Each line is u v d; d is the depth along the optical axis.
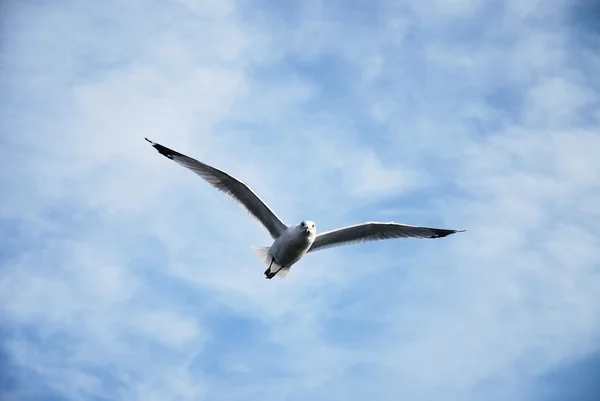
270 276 16.00
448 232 16.52
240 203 15.80
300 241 15.20
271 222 15.85
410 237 16.53
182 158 15.54
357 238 16.48
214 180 15.60
